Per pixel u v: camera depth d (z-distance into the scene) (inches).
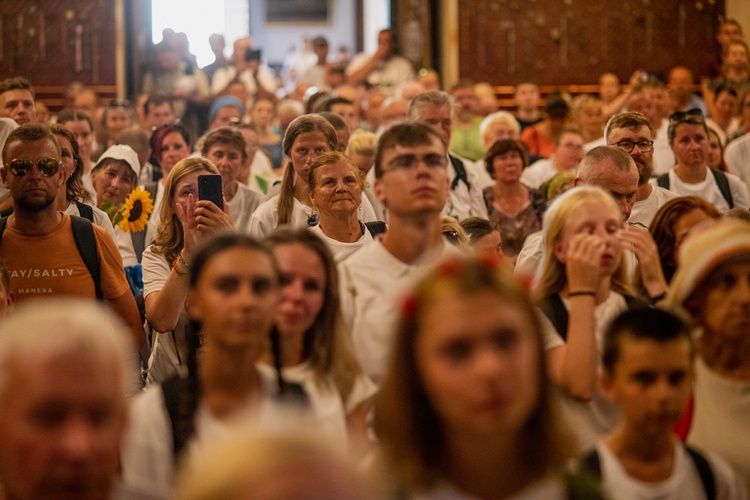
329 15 1375.5
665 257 273.6
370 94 861.2
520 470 137.0
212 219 298.0
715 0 1011.3
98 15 1011.9
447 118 471.2
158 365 296.7
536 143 673.0
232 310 174.9
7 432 121.6
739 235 199.0
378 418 140.7
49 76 1011.9
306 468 88.0
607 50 1020.5
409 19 1076.5
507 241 465.4
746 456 193.2
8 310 250.8
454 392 128.6
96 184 438.0
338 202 323.0
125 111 620.4
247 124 545.6
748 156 526.6
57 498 121.7
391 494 137.0
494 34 1020.5
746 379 197.5
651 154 380.2
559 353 214.7
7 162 297.9
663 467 175.5
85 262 303.0
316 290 208.5
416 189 229.3
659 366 175.0
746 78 802.8
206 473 90.2
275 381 191.3
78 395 121.5
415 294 135.5
